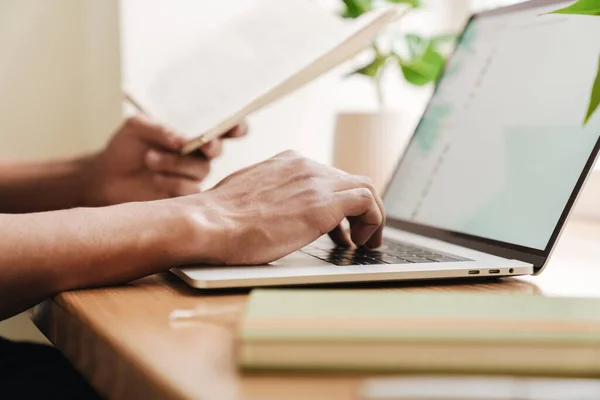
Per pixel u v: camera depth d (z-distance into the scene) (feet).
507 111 2.52
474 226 2.41
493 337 0.86
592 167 2.01
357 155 3.94
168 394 0.93
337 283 1.77
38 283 1.62
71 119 4.91
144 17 4.13
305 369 0.89
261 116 4.53
